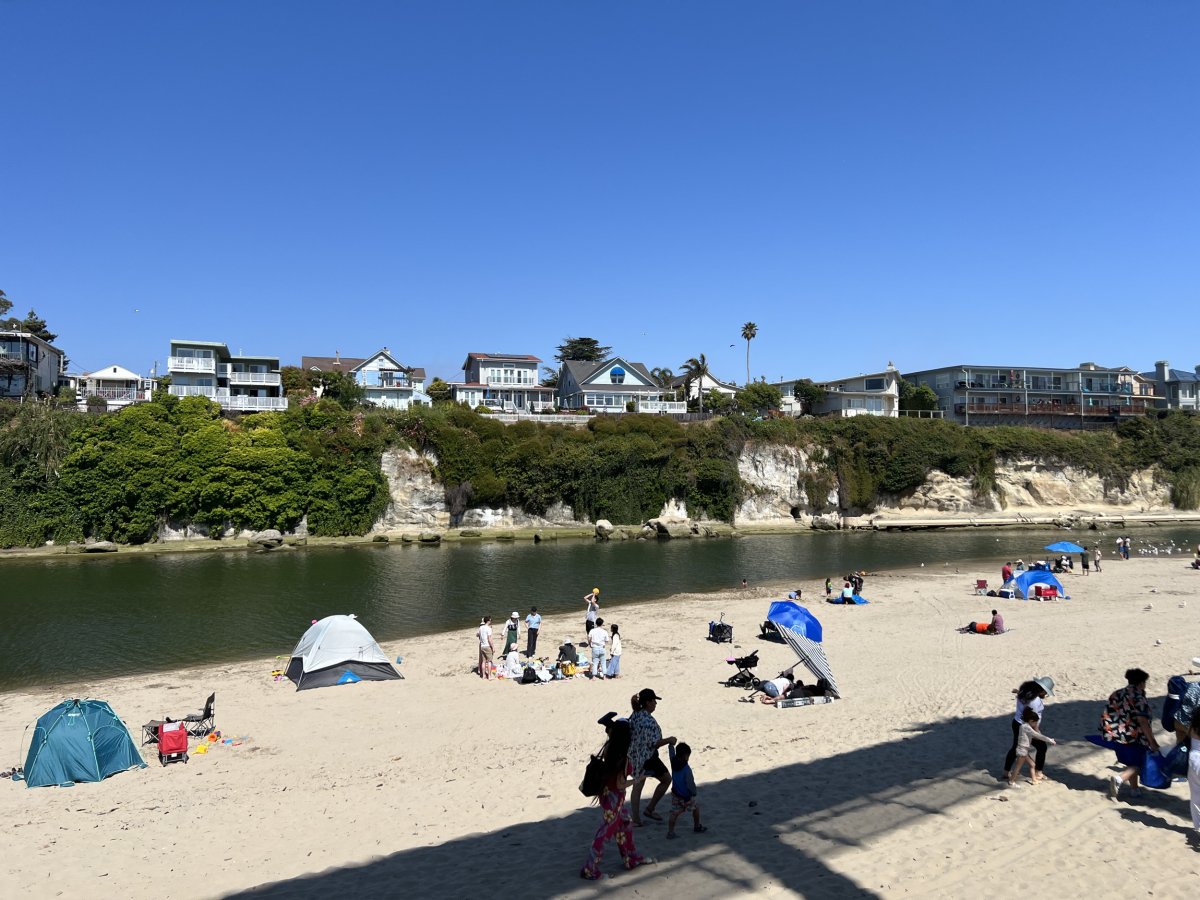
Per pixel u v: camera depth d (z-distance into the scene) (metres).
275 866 10.63
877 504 83.00
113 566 49.31
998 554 58.69
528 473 70.25
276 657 27.00
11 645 28.70
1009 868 9.20
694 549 61.69
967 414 98.25
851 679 21.73
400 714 19.58
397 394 91.81
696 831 10.77
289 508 62.62
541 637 29.83
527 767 14.93
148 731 17.84
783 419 82.75
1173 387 111.62
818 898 8.62
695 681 22.31
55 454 56.47
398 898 9.26
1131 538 70.56
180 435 60.84
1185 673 20.53
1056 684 19.73
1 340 68.25
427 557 55.12
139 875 10.55
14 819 12.98
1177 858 9.34
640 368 102.50
